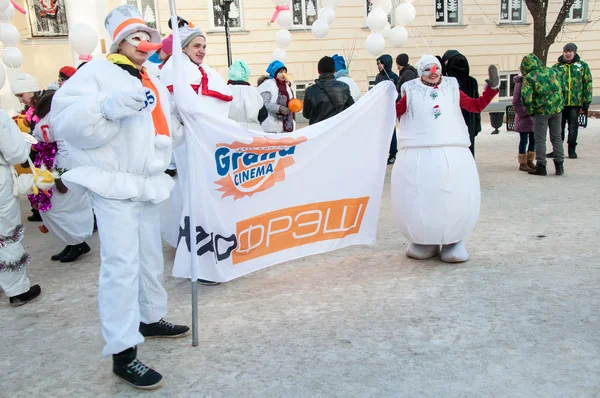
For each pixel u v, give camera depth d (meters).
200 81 4.60
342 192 4.82
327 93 7.09
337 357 3.28
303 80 20.19
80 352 3.54
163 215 5.28
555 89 8.17
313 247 4.82
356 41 20.11
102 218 2.99
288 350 3.40
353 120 4.70
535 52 15.35
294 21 19.78
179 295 4.40
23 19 16.62
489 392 2.84
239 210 4.25
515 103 8.80
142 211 3.19
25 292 4.43
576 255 4.84
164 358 3.36
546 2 14.95
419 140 4.62
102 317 3.03
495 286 4.24
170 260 5.33
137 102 2.75
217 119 3.79
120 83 2.98
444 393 2.86
